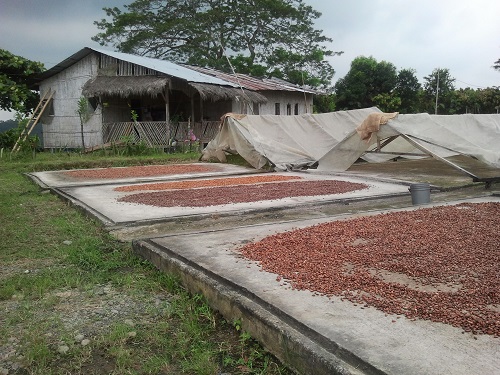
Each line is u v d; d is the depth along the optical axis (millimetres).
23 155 17578
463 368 2576
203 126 20250
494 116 13320
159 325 3775
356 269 4207
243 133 14555
